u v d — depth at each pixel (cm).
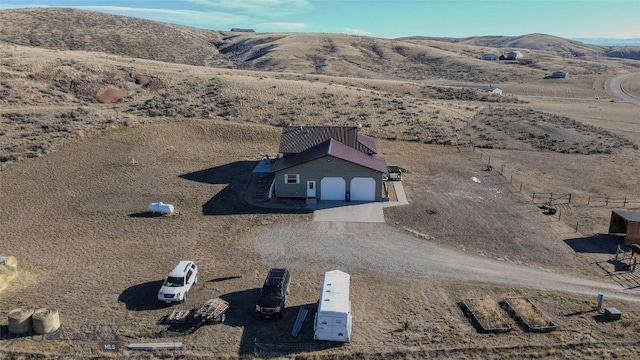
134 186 4100
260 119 6038
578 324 2256
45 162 4472
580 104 8781
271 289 2323
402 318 2297
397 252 2988
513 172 4700
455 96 8862
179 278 2459
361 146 4234
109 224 3388
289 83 7569
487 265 2841
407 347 2073
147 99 6538
